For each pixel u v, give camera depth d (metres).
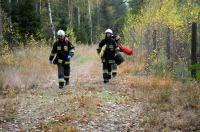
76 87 11.79
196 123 7.17
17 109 8.66
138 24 20.89
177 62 13.36
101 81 12.98
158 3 21.83
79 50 28.23
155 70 13.81
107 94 10.28
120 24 42.62
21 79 12.38
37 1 37.88
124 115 7.99
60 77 11.72
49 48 24.14
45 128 7.18
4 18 22.50
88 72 16.03
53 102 9.34
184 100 8.70
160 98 9.06
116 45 12.71
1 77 12.24
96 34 54.50
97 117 7.85
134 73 14.66
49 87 12.11
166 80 11.35
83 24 53.84
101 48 12.62
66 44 11.99
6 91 11.00
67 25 36.12
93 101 9.03
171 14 17.73
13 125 7.46
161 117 7.57
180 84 10.60
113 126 7.26
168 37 14.39
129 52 13.15
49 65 17.14
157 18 17.50
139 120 7.57
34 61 17.23
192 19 14.37
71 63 20.50
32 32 24.86
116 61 12.94
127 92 10.47
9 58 15.76
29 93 10.91
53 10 38.22
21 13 24.50
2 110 8.46
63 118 7.72
